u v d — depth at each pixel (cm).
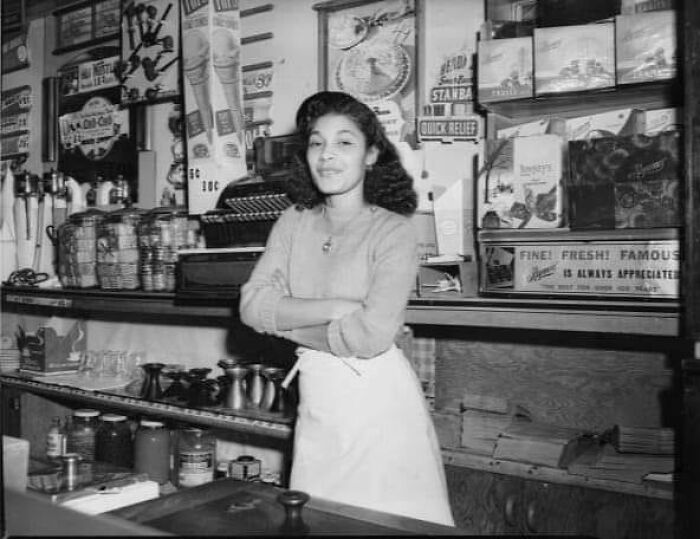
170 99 366
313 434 204
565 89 223
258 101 344
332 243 214
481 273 233
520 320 224
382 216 212
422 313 242
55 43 441
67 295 359
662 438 215
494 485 243
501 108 248
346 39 315
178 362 386
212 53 317
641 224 203
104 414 365
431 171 290
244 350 357
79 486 146
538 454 231
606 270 209
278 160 292
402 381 205
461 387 286
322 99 217
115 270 337
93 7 420
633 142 204
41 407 405
